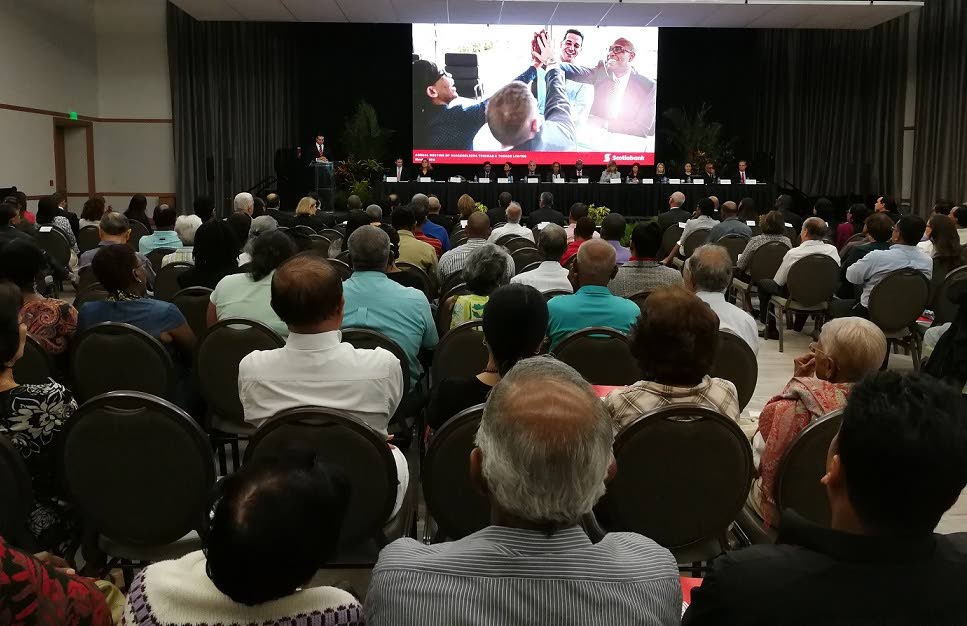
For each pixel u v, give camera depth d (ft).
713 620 3.71
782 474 7.20
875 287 16.72
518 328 7.31
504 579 3.56
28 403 6.73
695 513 6.98
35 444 6.79
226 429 10.57
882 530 3.44
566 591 3.54
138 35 47.62
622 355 9.87
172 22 47.03
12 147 37.99
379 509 6.96
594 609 3.53
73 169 46.50
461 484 7.00
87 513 7.06
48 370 10.05
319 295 7.30
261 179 49.37
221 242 13.74
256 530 3.45
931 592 3.40
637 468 6.81
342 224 30.35
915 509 3.34
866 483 3.39
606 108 46.47
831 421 6.93
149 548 7.43
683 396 6.96
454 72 46.09
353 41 49.42
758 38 49.78
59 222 26.13
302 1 39.22
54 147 42.27
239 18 42.88
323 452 6.75
